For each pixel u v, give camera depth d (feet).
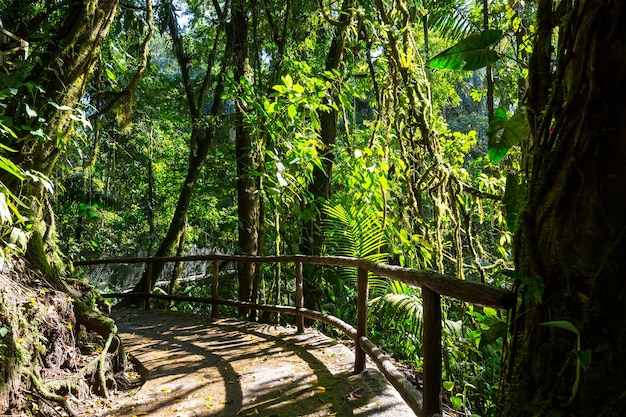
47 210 14.74
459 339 14.62
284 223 27.02
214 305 24.20
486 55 8.23
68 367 12.30
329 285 26.84
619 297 4.68
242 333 20.11
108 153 36.94
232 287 38.52
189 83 36.76
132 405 12.02
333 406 11.45
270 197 25.75
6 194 10.47
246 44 29.30
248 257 22.62
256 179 27.12
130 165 44.62
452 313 21.09
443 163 16.30
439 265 16.51
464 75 33.60
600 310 4.69
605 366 4.61
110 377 13.34
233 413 11.39
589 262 4.86
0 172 13.28
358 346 13.60
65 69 14.90
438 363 8.38
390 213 22.25
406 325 19.54
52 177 16.33
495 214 18.90
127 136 41.88
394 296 19.56
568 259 4.98
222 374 14.30
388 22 16.43
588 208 4.93
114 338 14.07
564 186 5.09
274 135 22.72
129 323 23.13
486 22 19.42
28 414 10.15
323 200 25.59
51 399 10.66
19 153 13.76
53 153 14.55
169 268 45.21
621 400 4.52
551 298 5.13
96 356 13.26
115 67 24.27
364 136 32.89
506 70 21.65
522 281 5.38
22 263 12.66
